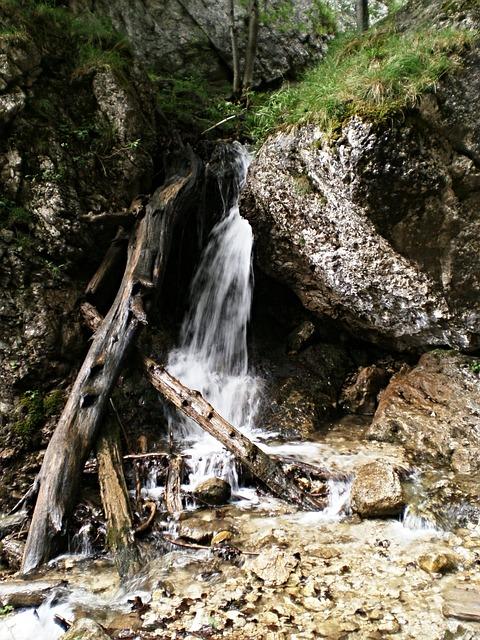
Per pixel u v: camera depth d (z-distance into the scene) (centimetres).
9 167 540
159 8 1038
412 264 474
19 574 348
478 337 499
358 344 666
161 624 285
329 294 604
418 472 448
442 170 427
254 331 714
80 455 418
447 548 351
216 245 739
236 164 788
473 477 428
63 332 527
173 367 618
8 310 508
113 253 594
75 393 457
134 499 424
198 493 425
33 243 539
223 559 346
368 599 300
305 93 566
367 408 603
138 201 615
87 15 801
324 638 270
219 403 604
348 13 1255
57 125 586
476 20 436
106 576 343
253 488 454
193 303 727
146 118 685
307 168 501
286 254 615
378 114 420
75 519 397
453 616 282
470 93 409
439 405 507
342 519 398
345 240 509
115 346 491
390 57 454
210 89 1016
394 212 451
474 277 462
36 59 587
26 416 477
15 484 445
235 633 276
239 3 1102
